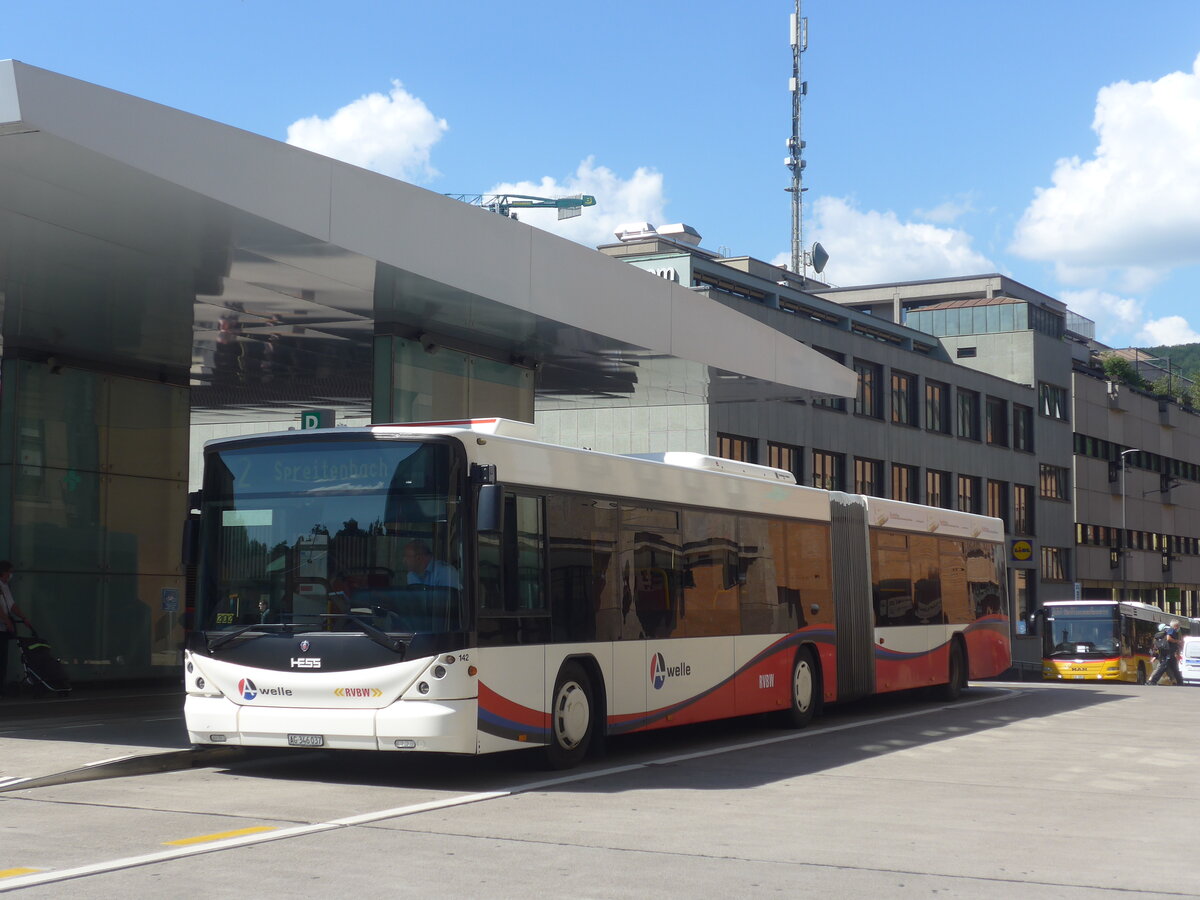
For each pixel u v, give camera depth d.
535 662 12.19
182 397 24.03
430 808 10.16
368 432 11.73
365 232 16.84
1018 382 69.69
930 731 17.53
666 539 14.81
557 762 12.59
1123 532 79.62
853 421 53.69
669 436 44.03
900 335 64.06
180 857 7.98
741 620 16.34
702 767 13.20
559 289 20.61
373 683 11.17
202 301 19.17
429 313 20.11
